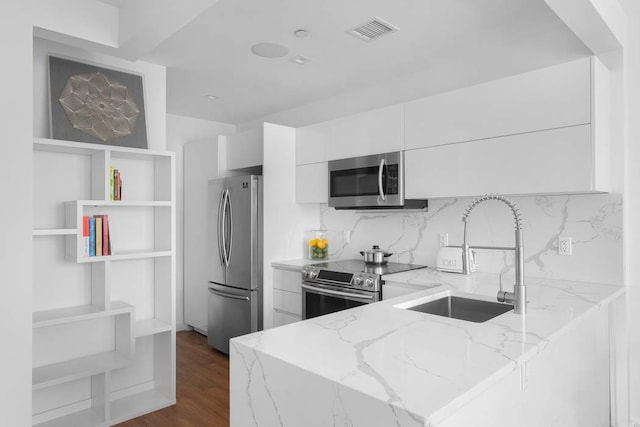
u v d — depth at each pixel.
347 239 3.91
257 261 3.70
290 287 3.62
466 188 2.64
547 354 1.57
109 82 2.78
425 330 1.50
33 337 2.54
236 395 1.41
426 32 2.71
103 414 2.63
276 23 2.59
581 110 2.19
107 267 2.58
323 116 4.22
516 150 2.42
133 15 2.30
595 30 2.12
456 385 1.02
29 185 2.10
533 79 2.36
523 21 2.57
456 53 3.04
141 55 2.58
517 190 2.42
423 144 2.88
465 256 1.84
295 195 3.95
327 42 2.86
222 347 3.95
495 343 1.34
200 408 2.84
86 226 2.51
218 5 2.38
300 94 4.04
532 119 2.36
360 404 0.99
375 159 3.15
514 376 1.31
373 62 3.21
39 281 2.55
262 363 1.29
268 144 3.77
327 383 1.08
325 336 1.44
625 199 2.41
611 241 2.44
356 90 3.89
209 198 4.19
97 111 2.70
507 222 2.85
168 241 2.92
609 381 2.41
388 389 1.00
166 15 2.08
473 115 2.62
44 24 2.18
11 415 2.05
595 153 2.15
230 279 3.87
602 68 2.28
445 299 2.27
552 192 2.29
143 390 3.05
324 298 3.24
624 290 2.34
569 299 2.04
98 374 2.70
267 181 3.76
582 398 1.95
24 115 2.08
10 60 2.04
